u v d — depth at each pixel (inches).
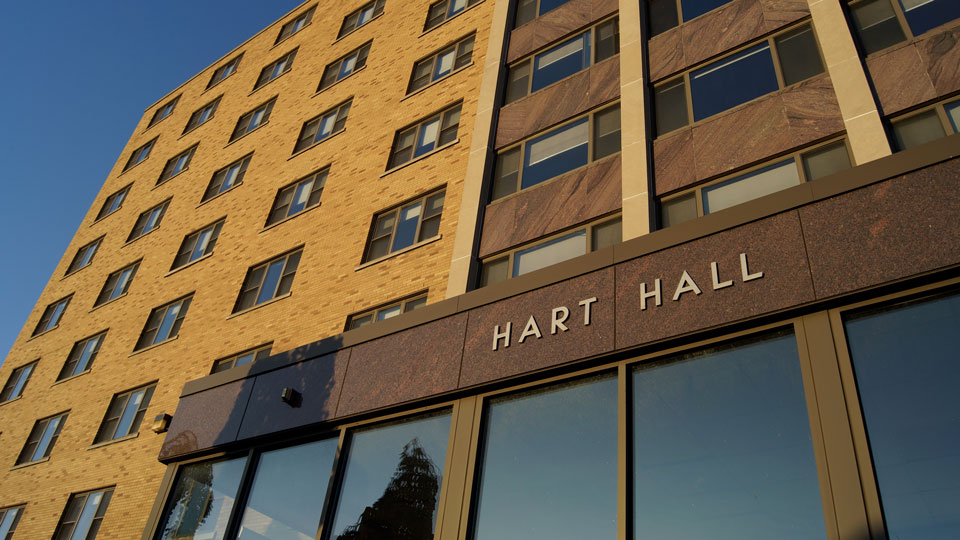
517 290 460.8
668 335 375.2
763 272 359.9
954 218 317.1
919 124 420.8
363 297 683.4
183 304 933.8
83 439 876.0
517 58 733.3
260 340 757.9
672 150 523.8
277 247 853.8
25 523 840.9
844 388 311.7
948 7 450.6
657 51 601.0
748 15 555.2
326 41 1132.5
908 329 315.3
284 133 1031.6
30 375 1108.5
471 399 450.3
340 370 533.0
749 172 475.5
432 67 879.1
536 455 404.5
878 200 343.3
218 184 1084.5
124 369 920.3
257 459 554.9
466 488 413.7
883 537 272.1
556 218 560.1
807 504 301.7
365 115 908.6
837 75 462.6
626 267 416.5
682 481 342.6
